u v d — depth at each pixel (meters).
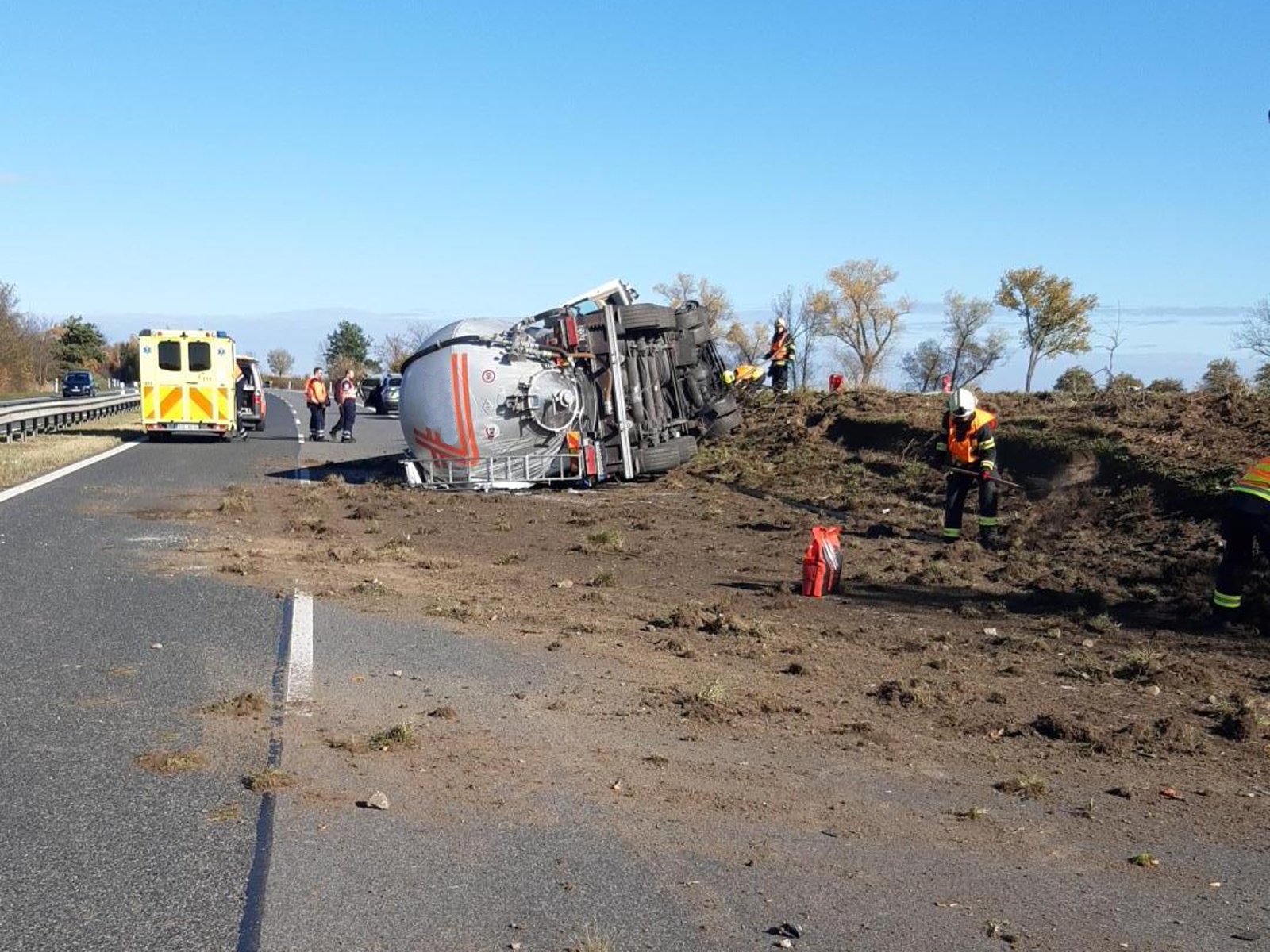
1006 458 17.75
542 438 20.56
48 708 6.85
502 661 8.62
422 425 20.70
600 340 21.05
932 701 7.99
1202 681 8.80
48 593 10.23
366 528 16.09
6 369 82.31
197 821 5.32
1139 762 6.99
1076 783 6.59
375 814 5.53
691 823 5.66
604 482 21.62
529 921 4.50
